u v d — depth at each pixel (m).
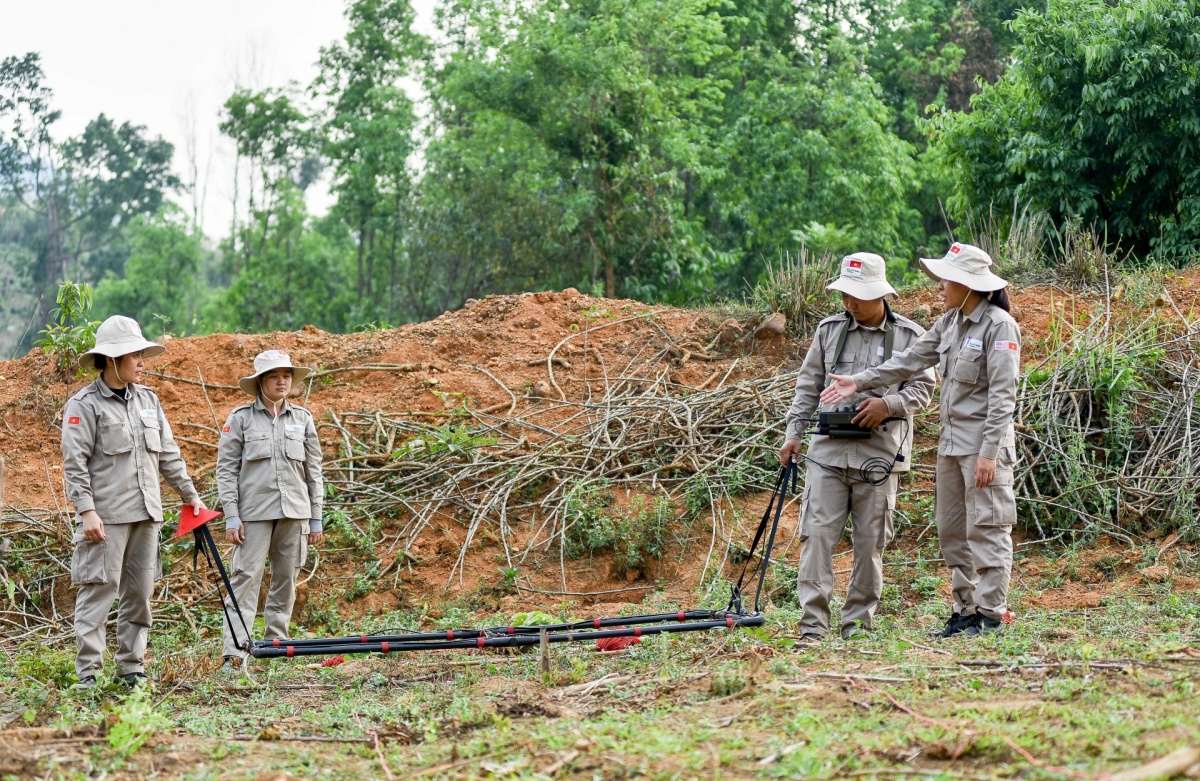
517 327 11.21
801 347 10.44
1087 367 8.51
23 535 8.74
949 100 28.19
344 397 10.34
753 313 10.95
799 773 3.33
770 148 23.97
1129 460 8.16
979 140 14.80
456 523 8.88
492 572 8.42
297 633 7.70
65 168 44.31
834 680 4.57
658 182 20.42
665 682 4.80
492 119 24.27
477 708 4.59
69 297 10.73
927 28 29.03
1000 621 5.59
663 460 9.12
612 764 3.57
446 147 24.19
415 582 8.40
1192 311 9.45
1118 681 4.15
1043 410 8.25
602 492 8.85
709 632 5.88
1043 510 7.93
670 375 10.25
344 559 8.62
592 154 20.81
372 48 30.38
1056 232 12.12
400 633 6.93
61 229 43.31
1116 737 3.36
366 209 29.61
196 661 6.32
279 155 34.41
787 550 8.14
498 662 6.01
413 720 4.64
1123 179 14.21
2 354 34.75
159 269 39.09
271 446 6.68
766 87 25.25
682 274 20.61
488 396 10.20
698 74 27.66
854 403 5.98
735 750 3.64
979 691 4.20
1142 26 13.24
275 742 4.38
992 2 27.91
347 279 33.03
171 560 8.53
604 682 4.95
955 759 3.36
